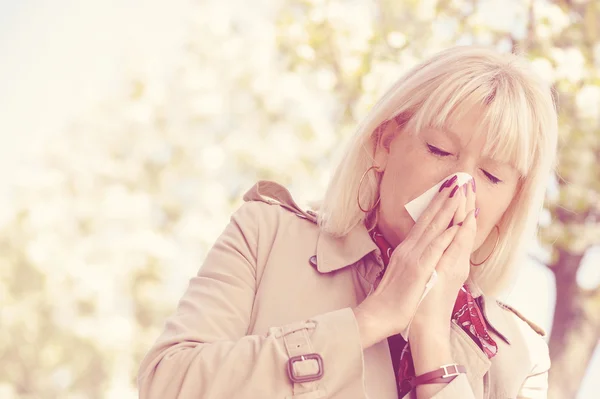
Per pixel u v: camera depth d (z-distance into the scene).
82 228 12.85
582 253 7.00
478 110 1.89
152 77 12.42
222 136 10.62
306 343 1.71
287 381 1.68
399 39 7.50
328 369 1.70
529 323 2.26
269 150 9.52
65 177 13.25
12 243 13.16
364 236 1.99
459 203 1.88
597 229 6.75
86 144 13.16
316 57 7.88
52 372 13.04
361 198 2.02
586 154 6.79
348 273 1.98
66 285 12.79
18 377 13.01
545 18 7.14
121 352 12.59
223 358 1.71
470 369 2.01
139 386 1.79
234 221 2.05
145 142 12.14
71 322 12.87
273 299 1.91
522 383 2.17
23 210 13.27
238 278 1.93
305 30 7.90
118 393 12.81
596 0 7.28
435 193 1.90
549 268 7.09
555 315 7.18
